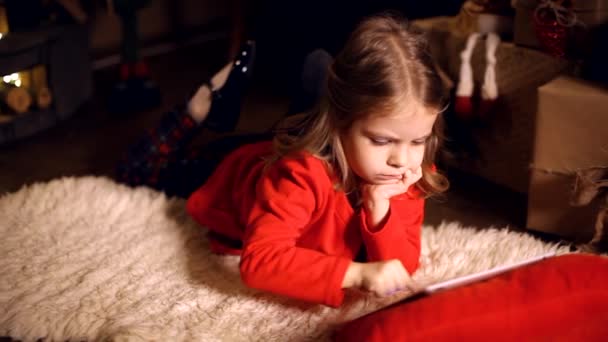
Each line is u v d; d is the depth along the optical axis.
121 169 1.54
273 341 1.04
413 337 0.89
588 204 1.35
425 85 0.95
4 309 1.11
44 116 2.07
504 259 1.24
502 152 1.63
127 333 1.02
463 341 0.89
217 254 1.29
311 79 1.44
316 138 1.05
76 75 2.22
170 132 1.51
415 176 1.04
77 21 2.20
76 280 1.18
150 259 1.26
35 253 1.26
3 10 1.97
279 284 1.00
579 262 0.98
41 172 1.78
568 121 1.31
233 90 1.50
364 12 2.04
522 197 1.63
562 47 1.42
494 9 1.60
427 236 1.33
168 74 2.61
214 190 1.31
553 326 0.92
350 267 0.99
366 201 1.07
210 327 1.06
